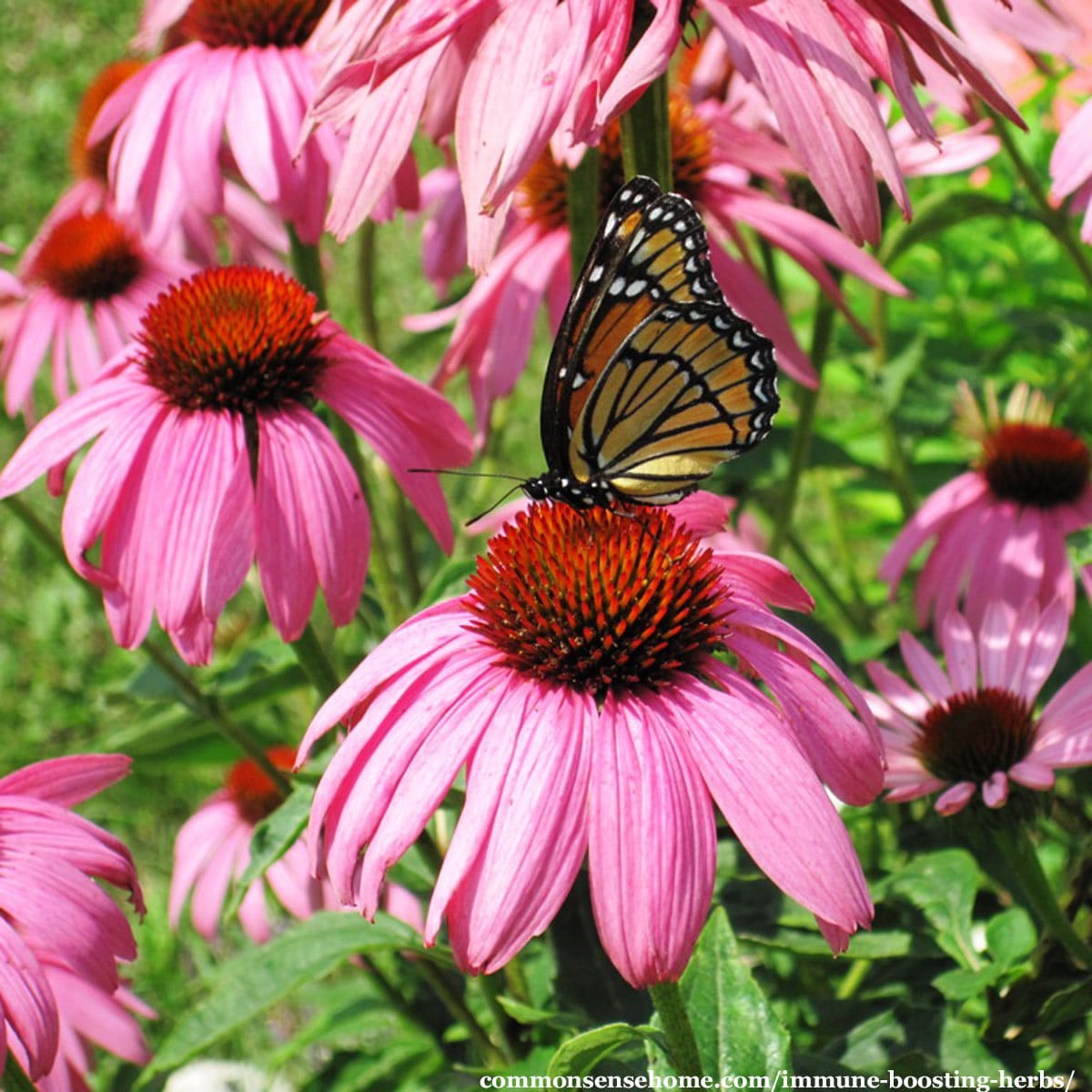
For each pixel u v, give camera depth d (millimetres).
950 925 445
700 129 515
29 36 1271
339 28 430
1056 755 440
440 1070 512
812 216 519
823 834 384
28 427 585
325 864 400
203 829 600
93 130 530
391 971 558
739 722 393
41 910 418
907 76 414
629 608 398
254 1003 454
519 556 403
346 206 416
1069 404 576
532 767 388
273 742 636
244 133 500
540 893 381
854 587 603
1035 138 553
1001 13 479
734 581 419
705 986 401
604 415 423
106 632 801
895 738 458
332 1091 518
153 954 644
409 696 403
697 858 383
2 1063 400
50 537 512
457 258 576
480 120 406
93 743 622
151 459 450
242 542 443
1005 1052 441
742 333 420
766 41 404
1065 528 508
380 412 465
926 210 515
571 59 399
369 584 535
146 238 518
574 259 471
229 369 453
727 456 429
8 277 470
